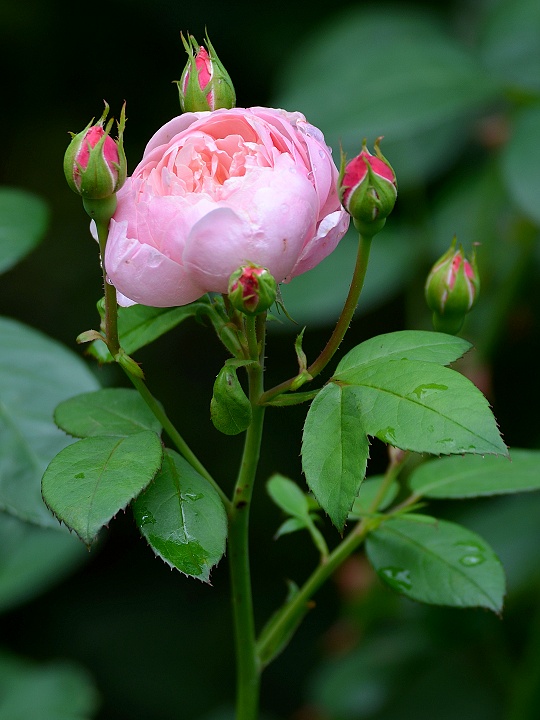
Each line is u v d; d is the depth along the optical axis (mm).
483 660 1358
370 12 1393
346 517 823
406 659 1271
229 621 1816
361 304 1277
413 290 1350
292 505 939
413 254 1318
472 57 1224
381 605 1327
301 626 1782
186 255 819
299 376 852
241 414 832
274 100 1337
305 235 829
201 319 893
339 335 852
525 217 1302
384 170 833
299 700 1730
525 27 1286
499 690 1337
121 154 824
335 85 1178
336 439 833
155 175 833
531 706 1178
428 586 903
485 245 1333
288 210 818
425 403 827
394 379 837
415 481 950
